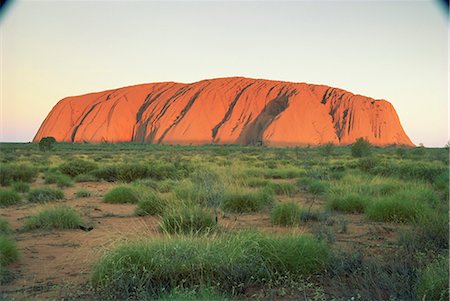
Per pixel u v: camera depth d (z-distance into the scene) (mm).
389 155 51094
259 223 9539
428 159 37844
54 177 19656
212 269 5586
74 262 6586
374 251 6887
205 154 59500
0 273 5734
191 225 8391
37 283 5617
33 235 8492
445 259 5281
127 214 11031
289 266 5746
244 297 5098
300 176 20594
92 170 23734
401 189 12734
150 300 4781
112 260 5582
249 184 16875
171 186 15523
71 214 9430
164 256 5719
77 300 4961
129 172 20141
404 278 5180
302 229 8773
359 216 10461
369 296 4820
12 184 17359
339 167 24078
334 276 5660
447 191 12945
